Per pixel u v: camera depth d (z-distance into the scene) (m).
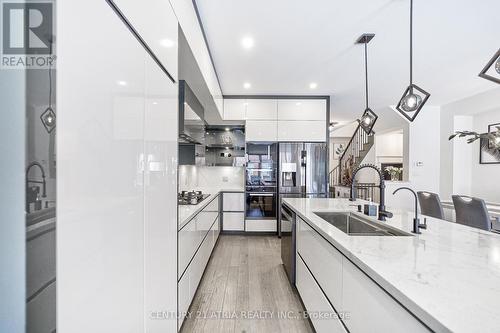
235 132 4.93
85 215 0.64
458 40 2.53
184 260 1.79
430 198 3.20
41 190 0.53
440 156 5.20
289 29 2.31
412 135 5.20
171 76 1.39
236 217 4.50
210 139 4.92
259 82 3.76
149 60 1.08
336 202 2.72
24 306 0.52
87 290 0.66
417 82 3.76
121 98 0.83
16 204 0.51
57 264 0.55
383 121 5.93
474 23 2.22
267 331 1.82
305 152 4.37
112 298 0.78
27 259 0.52
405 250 1.12
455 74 3.45
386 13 2.08
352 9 2.02
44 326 0.53
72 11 0.59
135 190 0.94
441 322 0.60
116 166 0.80
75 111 0.60
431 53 2.81
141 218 1.00
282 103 4.39
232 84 3.84
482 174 4.59
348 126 8.74
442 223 1.72
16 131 0.51
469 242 1.26
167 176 1.34
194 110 2.93
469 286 0.78
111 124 0.77
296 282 2.39
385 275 0.86
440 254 1.07
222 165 4.88
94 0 0.68
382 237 1.33
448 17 2.13
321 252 1.57
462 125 4.86
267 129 4.38
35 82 0.52
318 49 2.71
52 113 0.54
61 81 0.56
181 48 1.79
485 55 2.87
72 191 0.59
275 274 2.78
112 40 0.77
